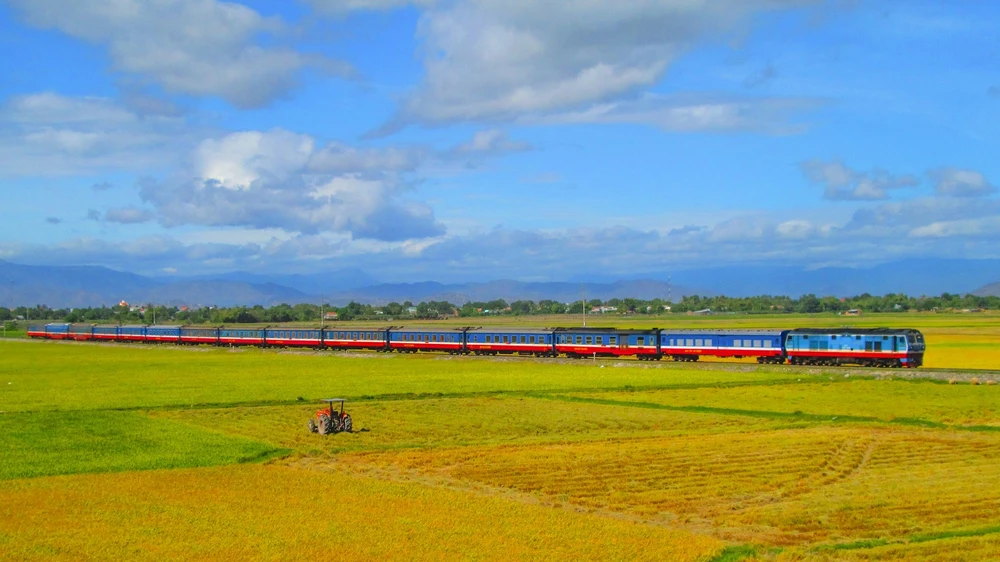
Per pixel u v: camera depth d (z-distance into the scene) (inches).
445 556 1253.7
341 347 5748.0
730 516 1471.5
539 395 3115.2
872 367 3580.2
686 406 2802.7
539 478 1776.6
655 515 1491.1
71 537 1348.4
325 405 2930.6
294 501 1581.0
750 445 2100.1
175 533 1369.3
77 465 1895.9
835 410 2640.3
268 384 3604.8
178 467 1888.5
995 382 3117.6
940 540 1317.7
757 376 3523.6
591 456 1995.6
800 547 1299.2
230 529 1392.7
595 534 1357.0
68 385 3641.7
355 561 1233.4
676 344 4202.8
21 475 1798.7
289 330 6058.1
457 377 3764.8
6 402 3056.1
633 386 3287.4
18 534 1362.0
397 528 1396.4
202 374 4131.4
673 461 1923.0
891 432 2261.3
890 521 1428.4
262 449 2094.0
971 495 1590.8
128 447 2124.8
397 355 5221.5
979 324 7706.7
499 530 1382.9
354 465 1934.1
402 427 2460.6
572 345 4571.9
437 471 1866.4
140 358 5364.2
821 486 1681.8
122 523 1429.6
